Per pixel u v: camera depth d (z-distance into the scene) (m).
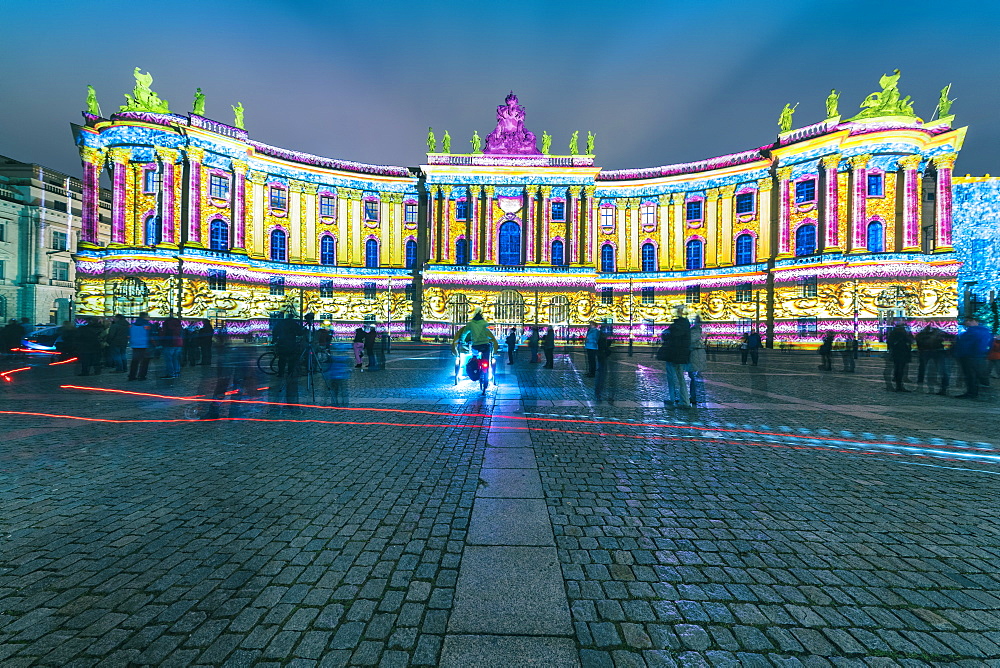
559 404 9.01
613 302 45.69
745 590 2.52
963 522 3.46
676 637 2.11
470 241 44.00
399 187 46.25
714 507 3.74
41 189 46.66
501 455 5.24
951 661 1.96
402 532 3.19
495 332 42.66
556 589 2.46
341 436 6.15
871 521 3.47
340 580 2.56
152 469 4.62
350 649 2.01
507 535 3.12
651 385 12.52
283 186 42.66
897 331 11.53
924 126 36.53
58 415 7.53
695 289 44.03
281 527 3.26
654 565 2.78
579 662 1.93
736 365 21.16
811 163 38.56
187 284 36.09
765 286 40.44
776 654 2.01
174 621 2.19
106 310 34.53
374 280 44.72
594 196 46.31
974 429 6.80
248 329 39.06
